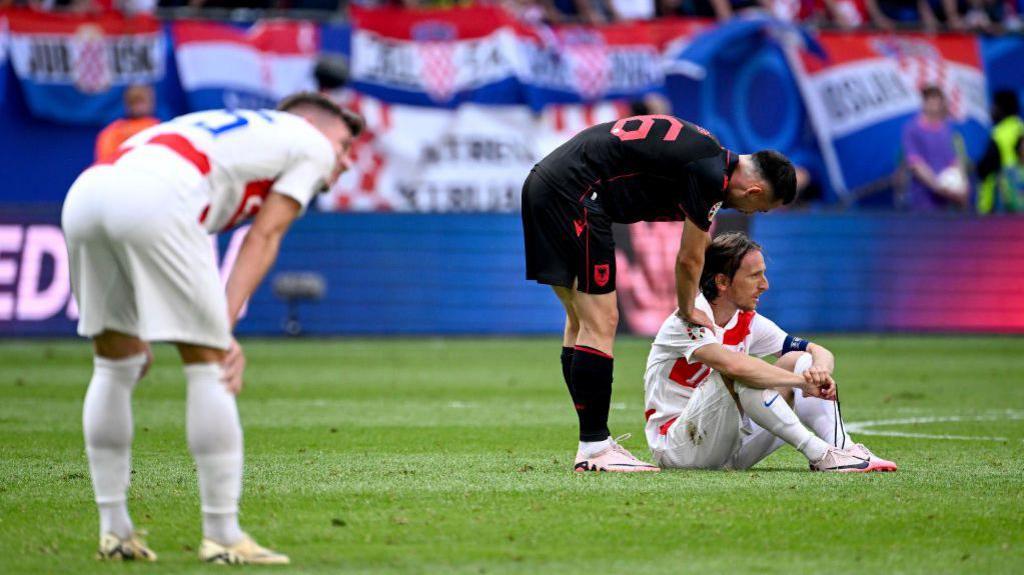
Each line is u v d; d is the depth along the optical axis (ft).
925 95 204.64
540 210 68.54
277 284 184.14
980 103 211.82
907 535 51.75
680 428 69.26
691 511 56.44
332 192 187.93
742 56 201.98
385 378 133.28
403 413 103.24
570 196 67.87
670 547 49.57
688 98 200.64
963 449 81.05
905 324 198.70
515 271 190.60
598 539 50.98
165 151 45.37
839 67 205.77
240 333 184.03
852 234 197.06
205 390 45.44
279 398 114.52
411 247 187.62
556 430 91.97
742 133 202.90
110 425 46.88
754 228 193.47
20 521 55.11
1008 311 201.46
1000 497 60.18
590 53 195.93
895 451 79.87
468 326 188.96
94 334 46.57
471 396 116.78
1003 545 50.08
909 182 205.46
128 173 44.75
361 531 52.65
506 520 54.75
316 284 184.55
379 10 189.06
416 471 69.97
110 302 46.01
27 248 175.52
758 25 198.90
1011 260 202.08
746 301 69.51
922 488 62.64
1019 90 213.87
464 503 59.00
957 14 230.68
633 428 93.91
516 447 82.07
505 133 193.16
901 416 101.71
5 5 179.01
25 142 180.24
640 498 59.88
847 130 206.18
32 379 129.08
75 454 77.87
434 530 52.80
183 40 182.70
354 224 186.39
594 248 68.13
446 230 188.75
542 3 204.33
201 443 45.39
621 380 132.36
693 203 66.33
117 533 47.32
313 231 185.47
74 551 48.83
